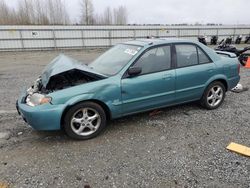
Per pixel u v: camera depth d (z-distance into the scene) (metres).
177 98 4.75
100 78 4.06
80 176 3.11
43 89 4.07
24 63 13.75
